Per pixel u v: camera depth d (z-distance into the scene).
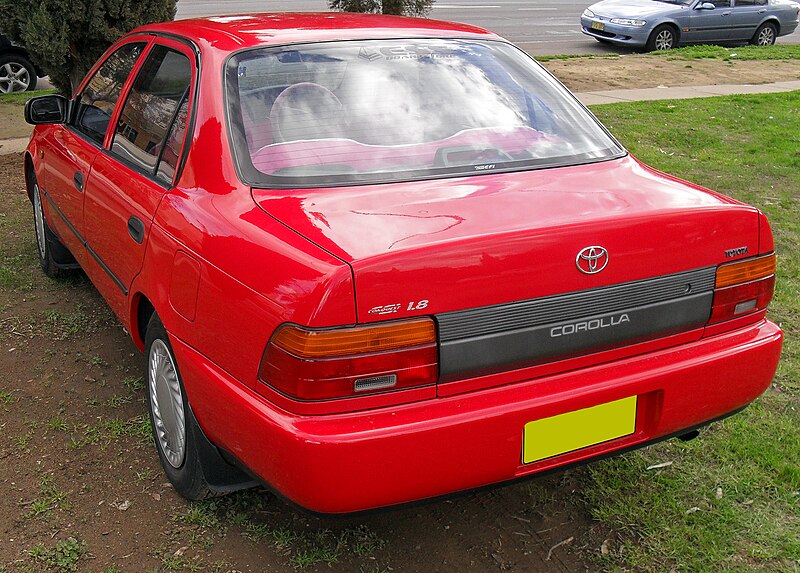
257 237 2.48
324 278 2.19
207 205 2.77
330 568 2.76
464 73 3.27
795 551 2.83
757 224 2.77
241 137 2.86
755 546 2.87
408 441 2.27
